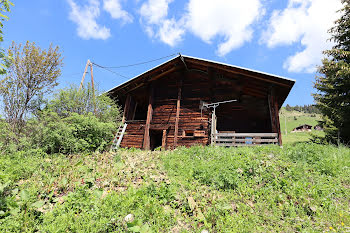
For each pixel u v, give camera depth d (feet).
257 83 40.65
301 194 15.01
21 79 31.22
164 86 48.78
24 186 14.75
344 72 44.27
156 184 16.15
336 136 51.16
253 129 49.75
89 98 35.91
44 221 10.82
